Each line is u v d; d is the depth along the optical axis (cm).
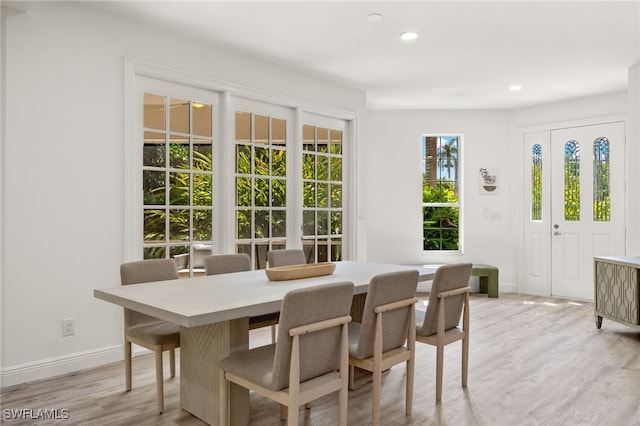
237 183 446
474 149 683
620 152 579
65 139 328
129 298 234
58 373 324
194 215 414
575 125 616
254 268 462
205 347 252
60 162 326
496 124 683
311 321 202
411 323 263
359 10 344
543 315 525
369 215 681
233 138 440
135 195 370
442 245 693
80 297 336
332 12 348
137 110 372
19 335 308
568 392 297
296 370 196
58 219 325
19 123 307
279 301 231
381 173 684
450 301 292
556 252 636
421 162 686
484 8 339
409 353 262
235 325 239
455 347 400
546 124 643
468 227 683
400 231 684
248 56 446
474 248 682
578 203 617
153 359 362
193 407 261
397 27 375
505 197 680
